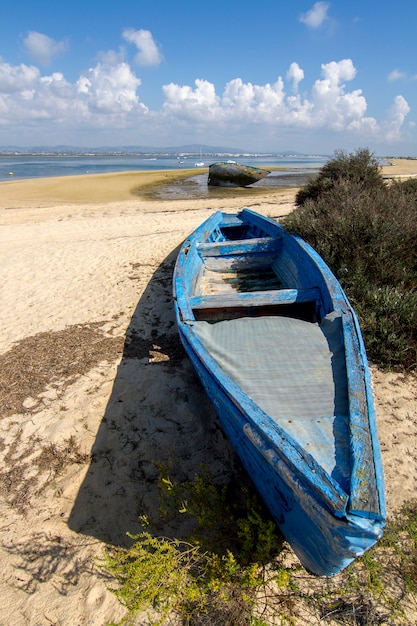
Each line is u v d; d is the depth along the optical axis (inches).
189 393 165.6
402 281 209.8
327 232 241.4
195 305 174.1
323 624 90.8
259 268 266.4
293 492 80.0
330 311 151.8
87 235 470.0
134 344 213.2
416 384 159.6
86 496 126.0
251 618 90.9
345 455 81.1
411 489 118.0
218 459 135.4
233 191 920.9
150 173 1501.0
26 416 163.2
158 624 86.6
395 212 240.2
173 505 114.6
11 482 133.0
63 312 260.2
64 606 98.0
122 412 158.6
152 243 410.9
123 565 101.3
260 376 108.3
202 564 100.9
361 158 438.0
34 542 113.2
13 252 401.1
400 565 99.4
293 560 103.4
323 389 101.0
